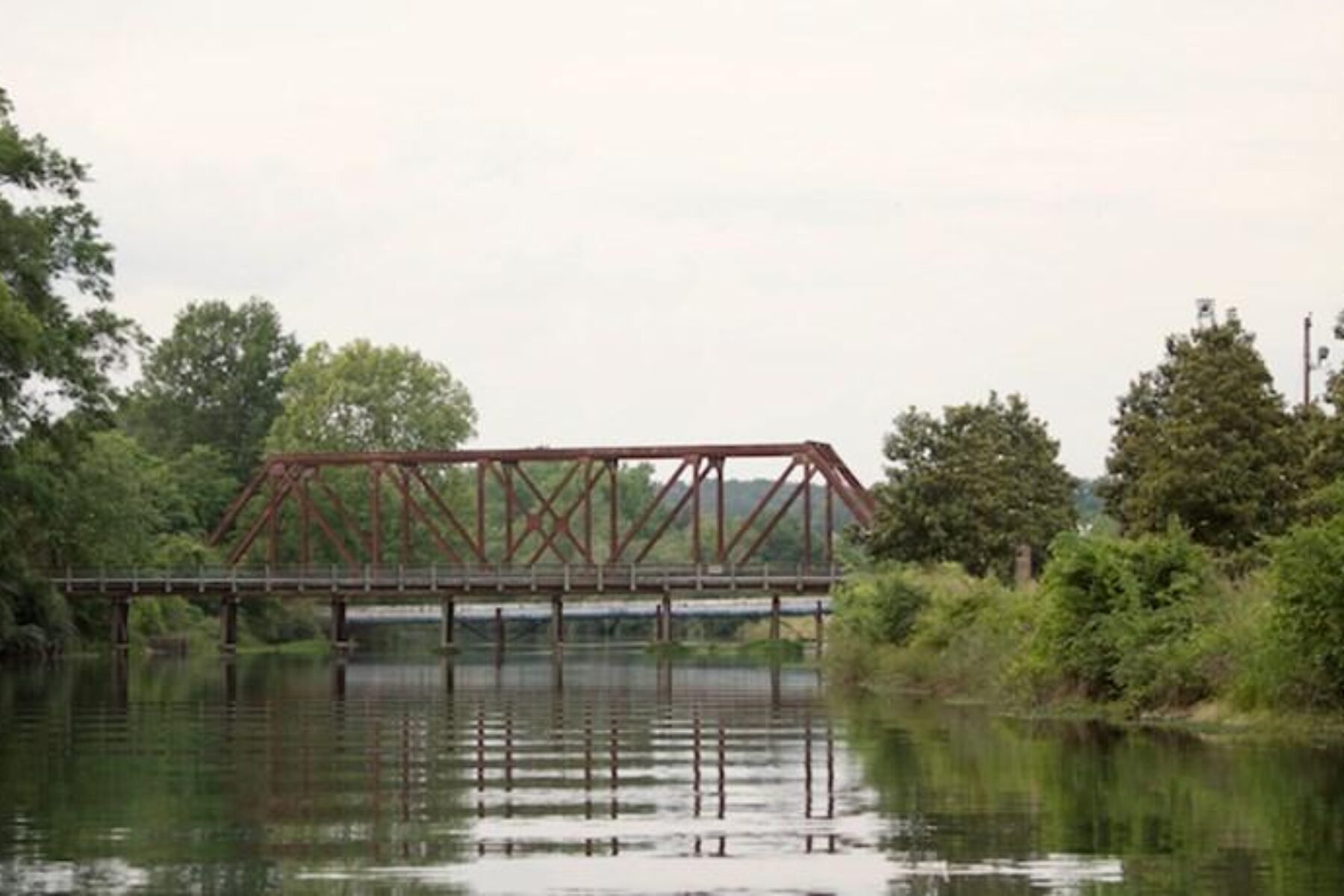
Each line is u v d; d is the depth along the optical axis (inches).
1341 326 3299.7
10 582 5777.6
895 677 3715.6
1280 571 2373.3
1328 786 1710.1
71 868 1315.2
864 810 1601.9
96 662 5679.1
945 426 4456.2
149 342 5068.9
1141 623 2726.4
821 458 6565.0
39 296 4731.8
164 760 2121.1
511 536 6865.2
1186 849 1357.0
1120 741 2253.9
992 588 3683.6
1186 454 3437.5
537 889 1223.5
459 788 1817.2
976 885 1227.9
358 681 4399.6
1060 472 4904.0
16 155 4805.6
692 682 4311.0
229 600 6943.9
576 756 2174.0
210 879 1268.5
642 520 6707.7
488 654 7017.7
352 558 7568.9
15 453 4879.4
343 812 1624.0
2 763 2078.0
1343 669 2340.1
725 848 1395.2
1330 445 3307.1
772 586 6471.5
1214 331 3503.9
